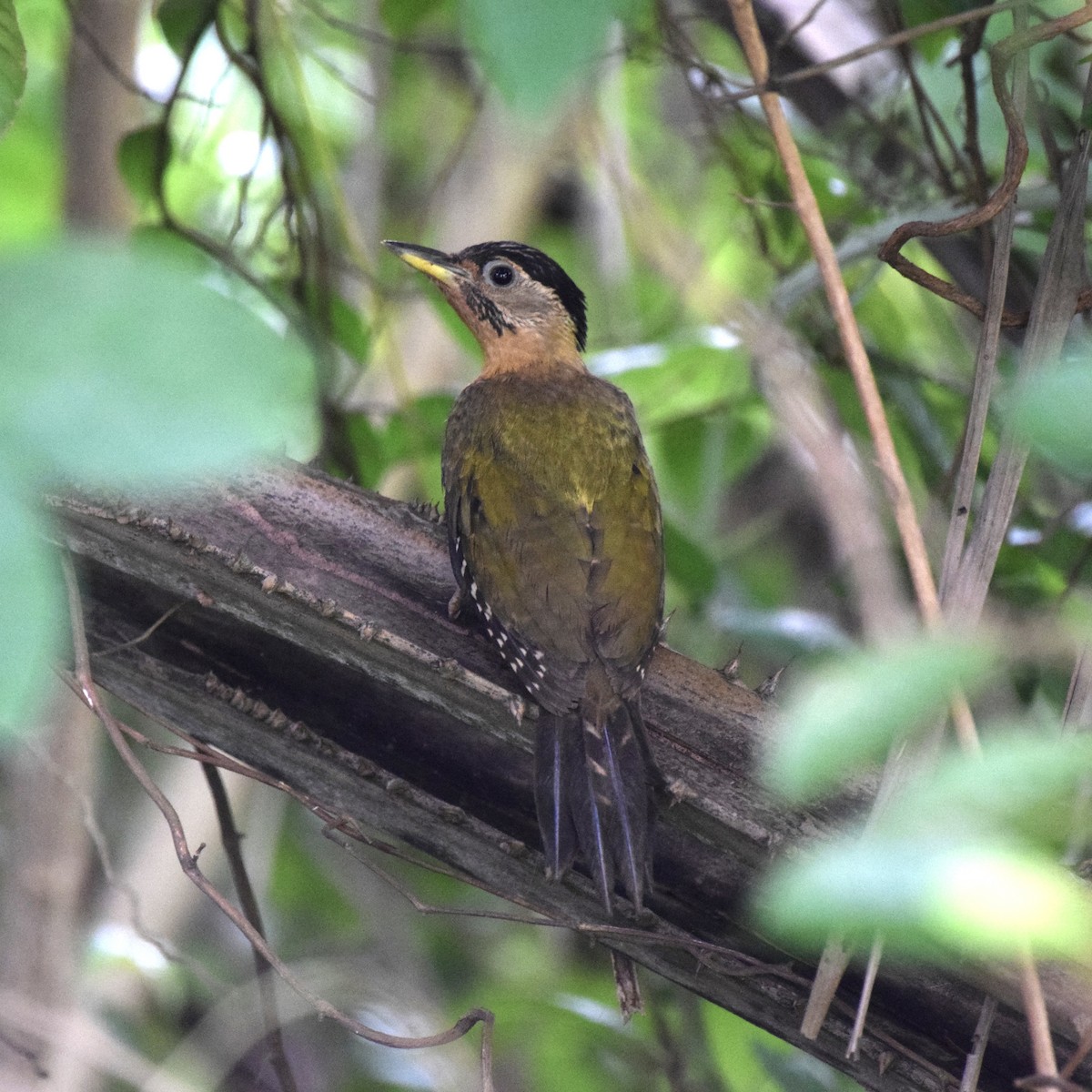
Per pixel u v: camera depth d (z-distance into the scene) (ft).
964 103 30.37
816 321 33.42
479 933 41.55
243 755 22.17
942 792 9.43
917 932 8.66
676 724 22.08
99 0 31.65
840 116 33.83
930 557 29.30
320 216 30.48
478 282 33.50
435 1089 35.24
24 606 7.51
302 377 7.86
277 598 20.54
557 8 8.73
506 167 41.27
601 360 35.27
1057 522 30.19
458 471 27.66
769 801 21.04
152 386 7.64
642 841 20.90
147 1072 29.53
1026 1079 15.30
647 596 25.36
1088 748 9.54
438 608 22.59
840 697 9.12
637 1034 34.76
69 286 7.76
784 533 42.27
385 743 21.88
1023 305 30.40
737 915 21.36
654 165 40.32
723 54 38.99
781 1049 32.42
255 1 29.37
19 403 7.54
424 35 40.22
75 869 30.42
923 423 32.32
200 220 38.55
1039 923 8.55
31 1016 28.02
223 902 20.89
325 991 35.47
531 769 21.90
